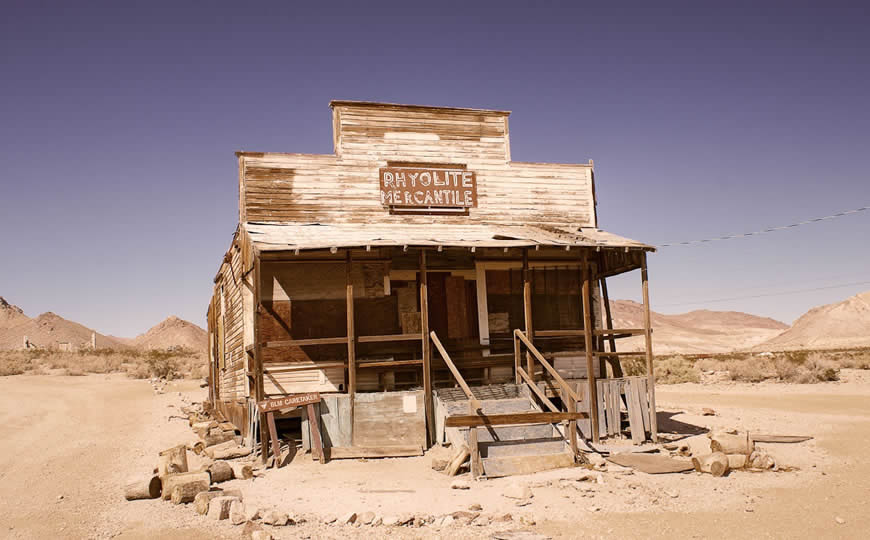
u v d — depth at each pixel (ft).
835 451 41.81
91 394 98.17
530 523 26.61
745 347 345.31
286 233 47.19
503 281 54.70
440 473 37.14
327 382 48.24
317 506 29.99
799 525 26.20
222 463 36.68
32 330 459.73
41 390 104.27
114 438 54.08
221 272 65.00
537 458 37.58
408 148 54.44
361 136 53.62
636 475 35.76
